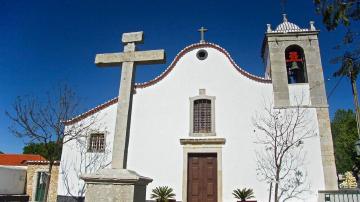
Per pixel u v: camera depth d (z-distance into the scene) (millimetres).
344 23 6508
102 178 5656
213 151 14523
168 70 16078
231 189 13898
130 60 7160
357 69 7301
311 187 13312
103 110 15961
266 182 13695
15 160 26891
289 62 15906
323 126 14039
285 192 13430
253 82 15219
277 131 14211
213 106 15156
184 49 16281
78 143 15648
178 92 15688
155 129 15328
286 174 13625
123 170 6027
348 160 26469
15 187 20172
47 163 20328
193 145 14766
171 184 14438
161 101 15688
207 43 16188
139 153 15102
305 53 15492
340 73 7469
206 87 15531
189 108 15367
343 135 28062
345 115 35656
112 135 15531
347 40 7258
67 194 15039
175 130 15164
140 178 5738
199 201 14242
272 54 15641
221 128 14805
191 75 15844
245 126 14633
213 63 15859
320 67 15086
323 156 13625
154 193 14211
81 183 15062
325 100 14438
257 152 14172
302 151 13805
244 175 13977
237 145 14430
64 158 15547
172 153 14867
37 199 19766
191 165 14758
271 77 15258
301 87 14836
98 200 5602
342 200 12516
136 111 15719
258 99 14914
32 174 20625
